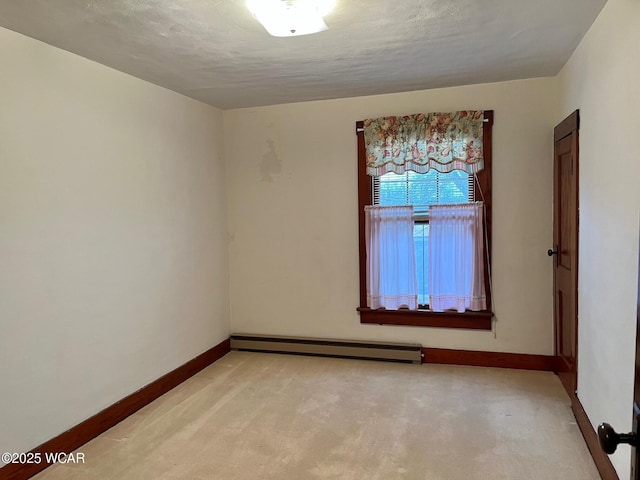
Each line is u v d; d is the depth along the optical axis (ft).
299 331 13.73
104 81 9.18
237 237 14.05
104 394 9.10
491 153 11.66
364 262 12.90
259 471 7.51
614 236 6.49
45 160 7.84
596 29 7.36
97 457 8.03
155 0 6.32
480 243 11.79
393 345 12.55
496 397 10.14
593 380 7.69
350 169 12.89
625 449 6.07
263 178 13.70
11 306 7.23
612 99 6.55
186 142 12.00
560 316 10.73
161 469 7.62
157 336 10.73
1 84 7.11
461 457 7.79
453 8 6.84
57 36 7.57
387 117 12.24
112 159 9.37
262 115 13.55
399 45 8.43
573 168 8.94
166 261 11.13
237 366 12.63
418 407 9.73
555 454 7.81
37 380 7.67
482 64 9.84
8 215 7.18
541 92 11.24
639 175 5.50
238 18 6.99
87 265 8.73
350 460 7.77
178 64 9.20
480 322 12.03
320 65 9.52
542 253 11.52
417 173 12.19
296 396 10.46
